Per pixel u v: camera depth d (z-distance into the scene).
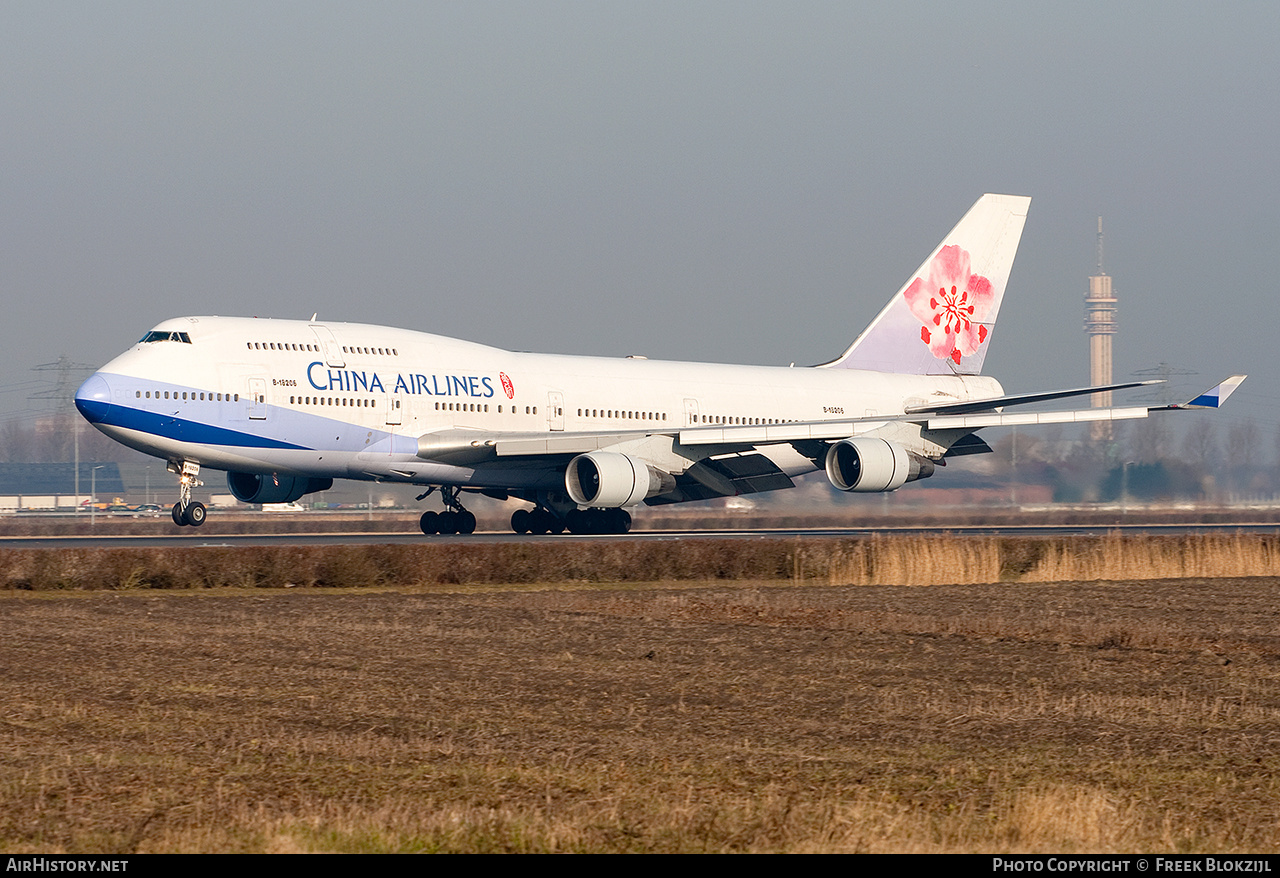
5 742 58.53
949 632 98.31
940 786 52.81
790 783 53.03
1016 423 177.88
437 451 171.25
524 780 52.97
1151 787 53.12
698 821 47.44
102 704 67.31
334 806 48.78
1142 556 149.00
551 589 127.44
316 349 165.88
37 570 116.62
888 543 142.12
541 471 181.50
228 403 158.00
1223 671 82.31
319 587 124.25
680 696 72.19
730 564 137.25
